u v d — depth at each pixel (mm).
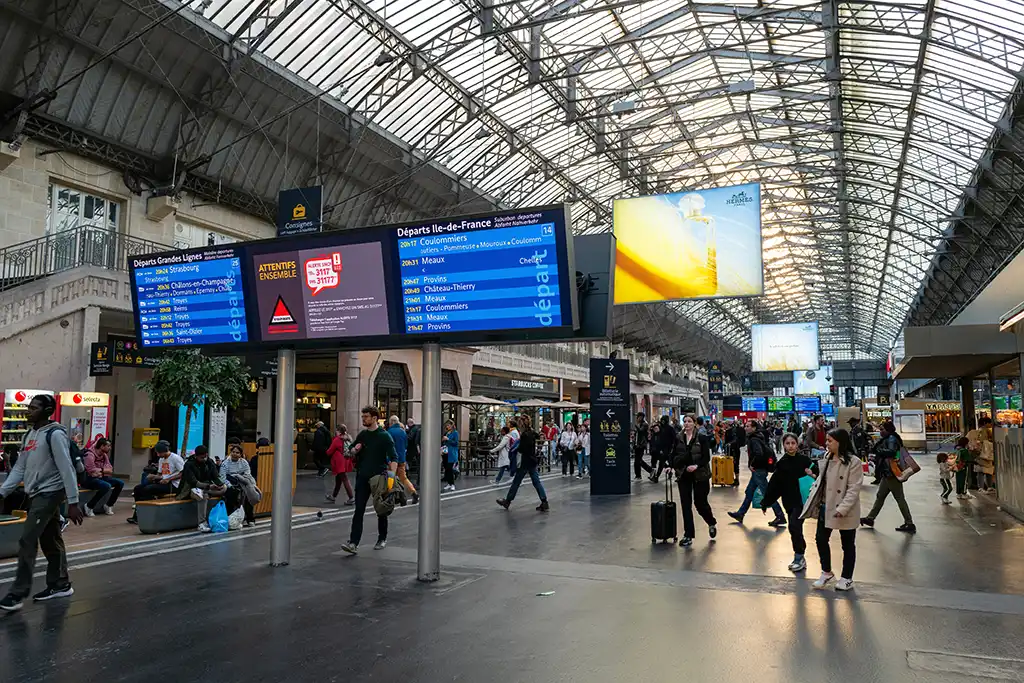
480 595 6887
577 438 22828
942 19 23453
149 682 4625
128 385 20688
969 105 28000
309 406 27719
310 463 26094
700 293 21719
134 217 20922
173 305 9195
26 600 6664
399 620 6027
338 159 25062
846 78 28016
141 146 20344
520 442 13742
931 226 39875
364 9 20750
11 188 17781
